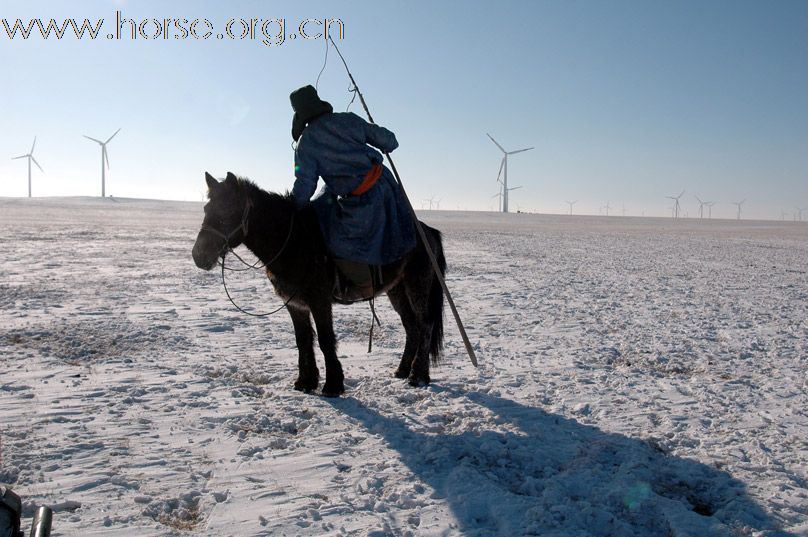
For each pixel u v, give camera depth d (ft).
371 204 18.74
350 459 14.40
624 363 24.50
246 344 26.53
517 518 11.70
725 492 13.12
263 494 12.48
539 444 15.64
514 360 24.53
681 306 39.34
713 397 19.62
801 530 11.44
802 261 80.02
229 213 17.26
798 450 15.31
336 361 19.40
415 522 11.68
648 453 15.02
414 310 20.92
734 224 298.56
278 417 17.20
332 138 18.26
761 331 31.01
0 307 33.55
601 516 11.87
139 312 33.42
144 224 147.23
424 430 16.49
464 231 153.99
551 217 346.74
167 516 11.65
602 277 56.80
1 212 192.13
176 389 19.47
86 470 13.35
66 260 60.85
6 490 6.86
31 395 18.38
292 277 18.54
